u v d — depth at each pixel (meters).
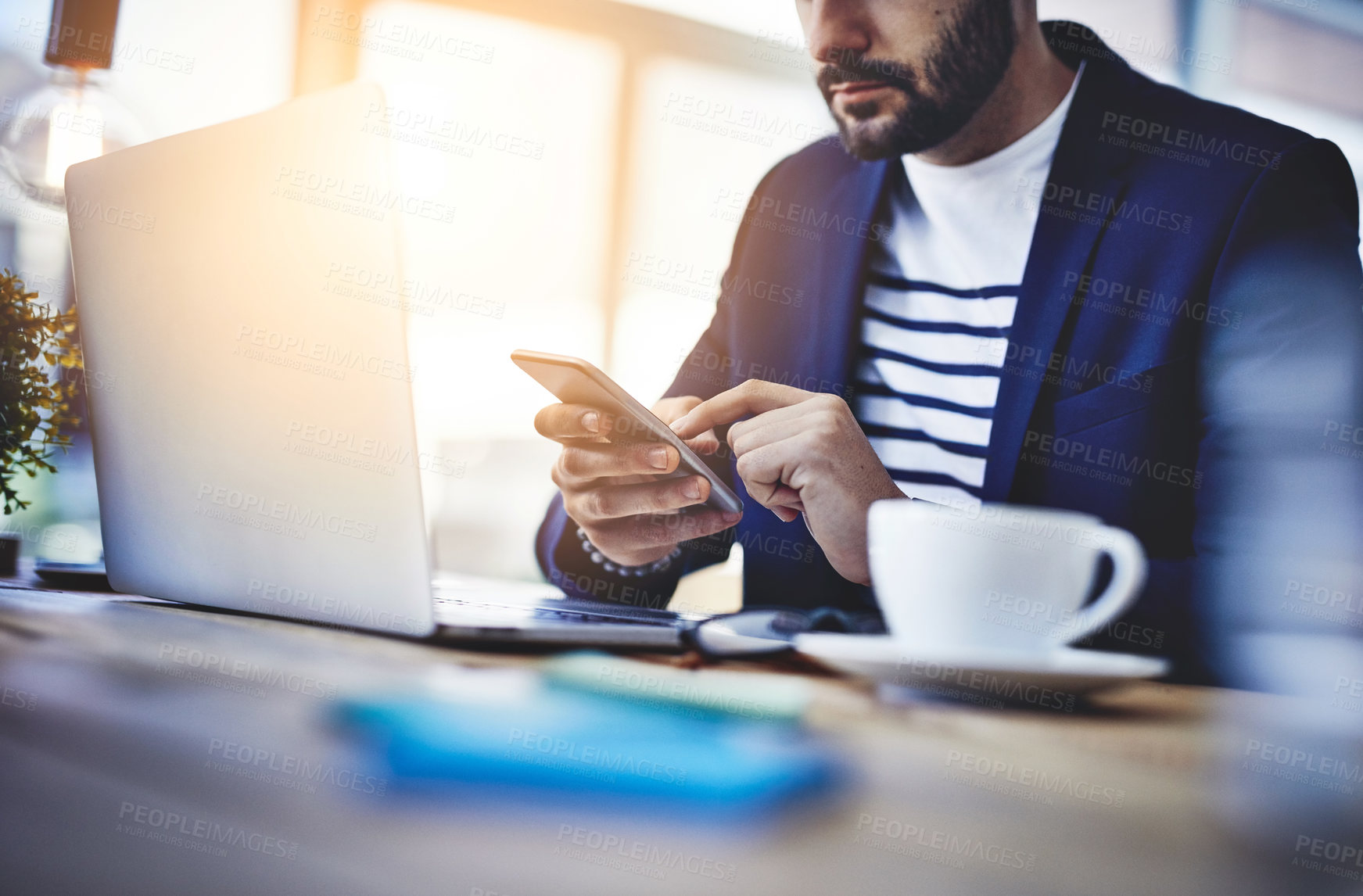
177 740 0.29
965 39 1.67
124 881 0.19
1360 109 3.41
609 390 0.60
